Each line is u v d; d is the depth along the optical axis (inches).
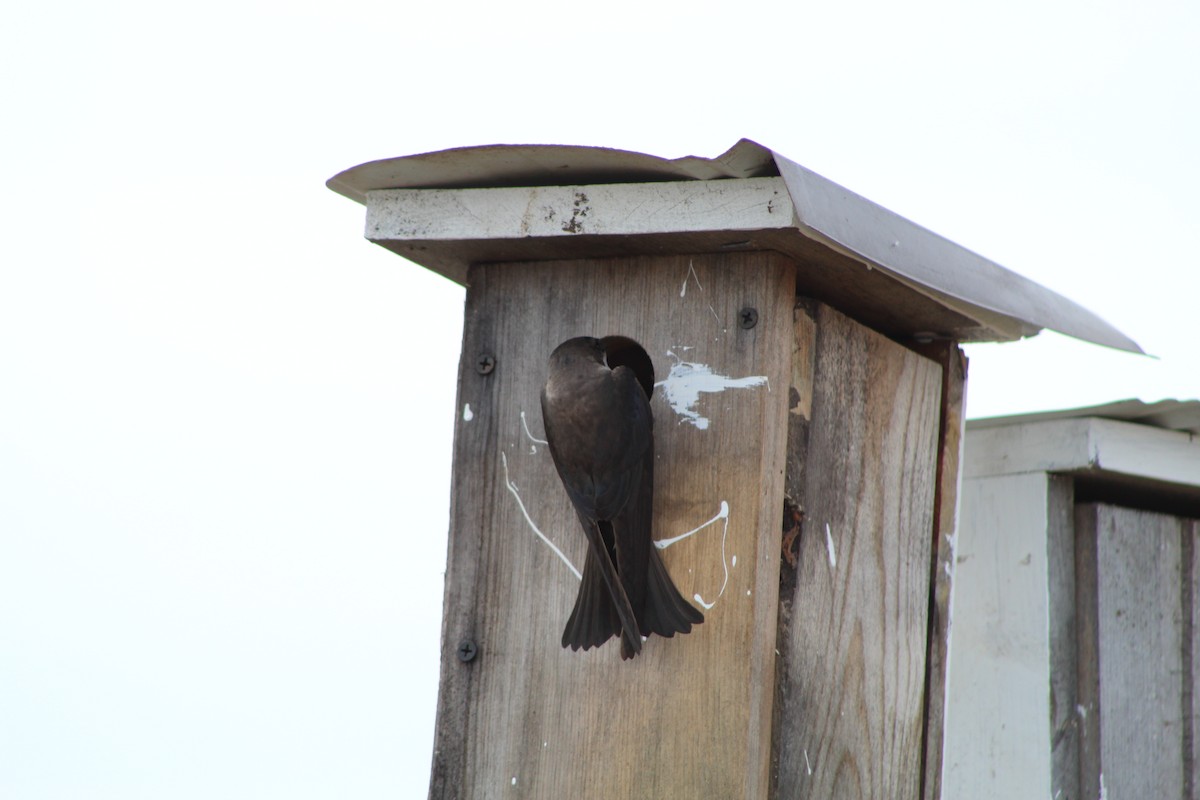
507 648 290.7
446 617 295.0
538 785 285.1
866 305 308.0
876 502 307.4
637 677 281.9
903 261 275.7
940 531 321.4
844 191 272.8
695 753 276.5
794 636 286.0
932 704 316.8
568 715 285.1
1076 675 364.2
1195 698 370.6
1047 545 363.6
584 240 286.5
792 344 287.6
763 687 276.2
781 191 272.7
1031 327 313.1
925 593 319.0
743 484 279.7
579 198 284.0
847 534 299.6
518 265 300.4
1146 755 364.2
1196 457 368.8
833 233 263.3
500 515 294.5
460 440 299.1
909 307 307.3
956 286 284.7
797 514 287.3
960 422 326.6
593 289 294.5
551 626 288.8
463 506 296.8
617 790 280.2
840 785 294.0
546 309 297.0
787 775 283.0
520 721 287.9
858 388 304.5
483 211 289.4
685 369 286.4
